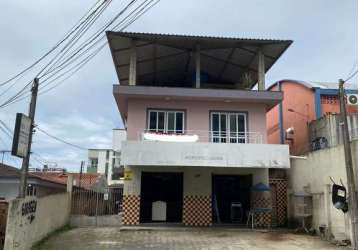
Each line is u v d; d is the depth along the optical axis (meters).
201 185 17.59
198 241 13.53
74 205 19.53
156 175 18.09
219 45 18.20
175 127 17.81
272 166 15.86
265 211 17.14
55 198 15.86
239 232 15.71
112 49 18.31
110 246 12.60
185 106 18.03
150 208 17.86
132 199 17.08
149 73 21.66
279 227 17.81
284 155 16.03
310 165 16.56
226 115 18.19
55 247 12.45
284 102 24.48
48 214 14.65
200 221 17.23
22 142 11.31
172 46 18.23
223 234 15.11
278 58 19.33
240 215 18.23
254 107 18.34
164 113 17.91
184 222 17.17
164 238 14.11
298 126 22.23
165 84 22.98
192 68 21.14
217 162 15.67
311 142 19.62
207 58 19.83
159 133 16.48
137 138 17.44
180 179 18.17
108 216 19.23
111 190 22.19
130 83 17.36
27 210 11.52
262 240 13.91
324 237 14.45
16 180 19.83
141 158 15.48
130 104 17.75
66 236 14.72
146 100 17.88
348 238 13.18
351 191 12.92
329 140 17.62
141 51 18.69
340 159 14.16
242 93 17.61
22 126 11.23
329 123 17.75
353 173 13.38
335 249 12.44
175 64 20.48
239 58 19.62
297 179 17.89
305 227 16.17
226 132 17.98
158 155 15.55
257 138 17.98
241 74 21.59
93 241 13.52
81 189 21.08
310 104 20.95
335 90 20.62
